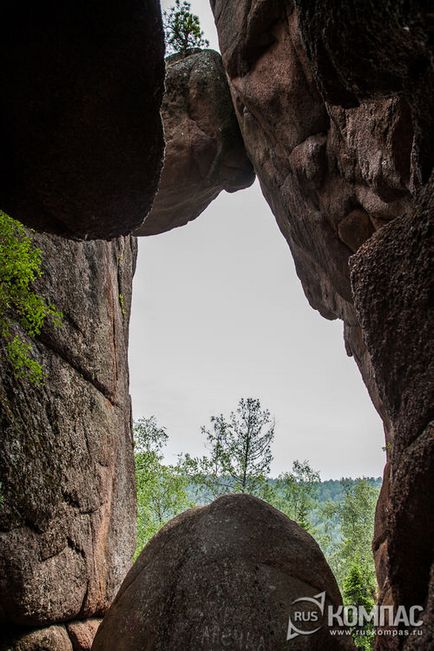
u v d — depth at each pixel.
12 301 7.29
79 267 9.60
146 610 5.95
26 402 7.47
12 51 4.12
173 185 15.93
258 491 24.45
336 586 6.17
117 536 10.05
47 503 7.46
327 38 3.70
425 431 3.58
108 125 4.51
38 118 4.45
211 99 15.48
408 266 3.82
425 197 3.77
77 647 7.93
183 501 24.67
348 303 12.41
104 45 4.11
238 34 11.99
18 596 6.71
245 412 24.83
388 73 3.77
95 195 5.00
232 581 5.75
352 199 10.11
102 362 10.07
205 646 5.37
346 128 8.66
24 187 4.91
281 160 12.04
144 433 25.95
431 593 3.30
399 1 3.17
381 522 10.86
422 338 3.70
